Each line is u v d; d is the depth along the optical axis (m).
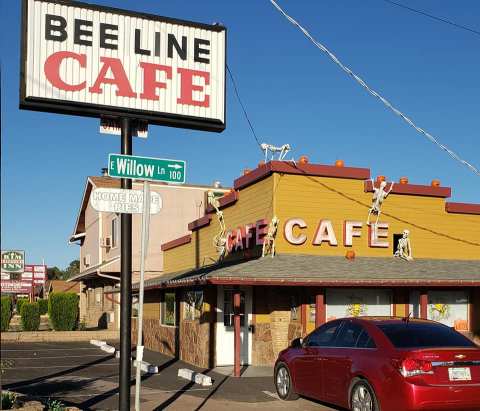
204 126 10.62
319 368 10.54
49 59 9.66
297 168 17.77
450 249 19.59
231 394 12.54
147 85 10.24
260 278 14.69
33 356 20.34
